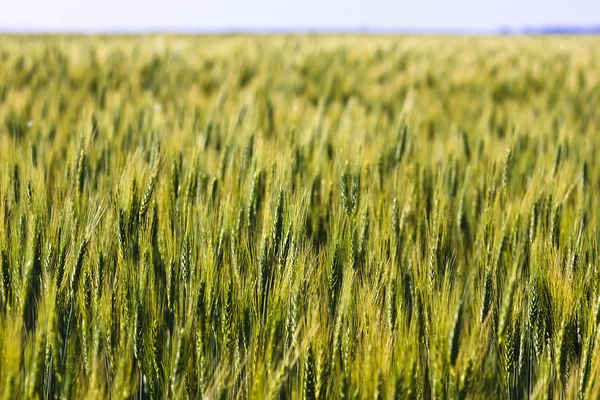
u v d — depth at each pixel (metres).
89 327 2.15
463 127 5.85
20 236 2.42
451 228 3.26
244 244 2.53
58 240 2.41
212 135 4.67
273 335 2.06
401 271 2.66
